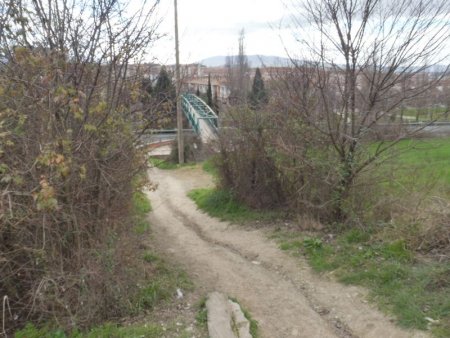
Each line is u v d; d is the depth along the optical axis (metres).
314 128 8.02
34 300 4.57
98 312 5.04
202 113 25.62
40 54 4.68
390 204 7.28
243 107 10.47
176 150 26.62
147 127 6.15
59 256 4.91
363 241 7.01
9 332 4.74
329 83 7.62
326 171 7.75
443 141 12.03
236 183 10.91
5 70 4.59
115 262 5.30
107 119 5.27
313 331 5.00
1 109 4.50
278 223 9.23
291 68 8.28
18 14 4.60
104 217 5.50
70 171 4.77
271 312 5.50
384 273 5.75
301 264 6.86
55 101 4.39
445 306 4.75
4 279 4.80
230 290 6.21
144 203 12.62
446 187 7.68
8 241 4.80
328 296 5.75
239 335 4.68
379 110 7.32
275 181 9.94
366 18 7.06
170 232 9.90
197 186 16.67
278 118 9.19
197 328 4.90
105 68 5.43
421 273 5.50
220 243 8.77
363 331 4.85
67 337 4.59
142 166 6.18
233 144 10.76
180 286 6.09
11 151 4.58
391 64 7.07
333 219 7.98
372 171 7.50
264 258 7.44
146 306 5.44
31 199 4.55
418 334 4.48
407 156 10.48
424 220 6.44
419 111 7.50
